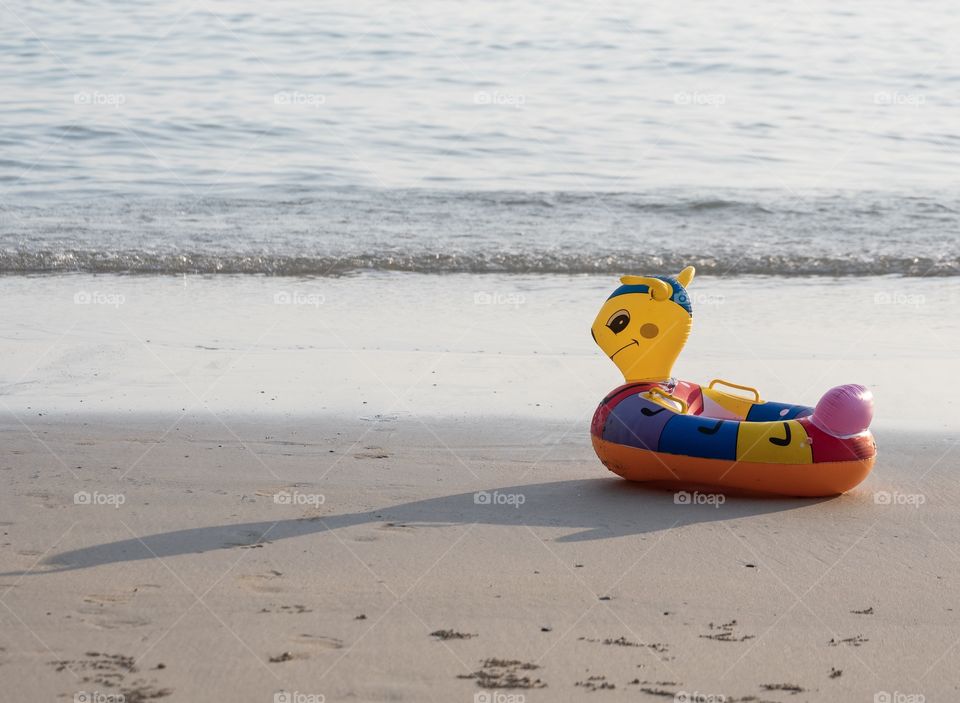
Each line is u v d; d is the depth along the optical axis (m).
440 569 6.65
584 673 5.38
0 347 12.09
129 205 19.94
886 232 19.48
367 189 21.34
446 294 15.57
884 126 26.59
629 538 7.25
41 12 34.09
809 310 14.78
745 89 29.56
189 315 13.98
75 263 16.84
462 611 6.06
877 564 6.86
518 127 25.66
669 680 5.33
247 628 5.79
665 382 8.55
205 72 29.08
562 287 16.20
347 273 16.89
